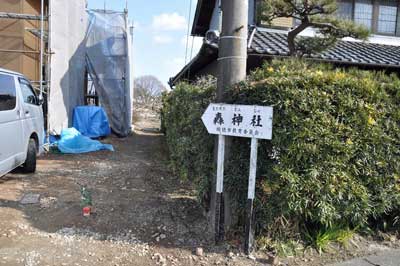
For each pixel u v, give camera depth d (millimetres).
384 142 3891
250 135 3551
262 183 3705
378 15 11039
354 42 10852
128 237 4043
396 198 3969
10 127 5574
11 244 3793
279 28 10125
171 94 8234
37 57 11336
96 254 3662
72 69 11391
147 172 7164
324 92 3684
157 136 14031
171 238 4016
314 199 3646
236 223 3898
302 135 3574
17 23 10258
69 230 4191
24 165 6621
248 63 8562
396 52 9867
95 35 13156
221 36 3947
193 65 11164
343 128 3719
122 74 13203
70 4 11062
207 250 3760
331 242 3914
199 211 4715
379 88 3926
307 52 6996
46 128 9352
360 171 3848
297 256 3682
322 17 6559
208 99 4387
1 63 10219
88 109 11703
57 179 6406
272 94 3617
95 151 9516
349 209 3775
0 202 4969
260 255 3660
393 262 3645
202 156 4207
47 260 3506
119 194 5555
